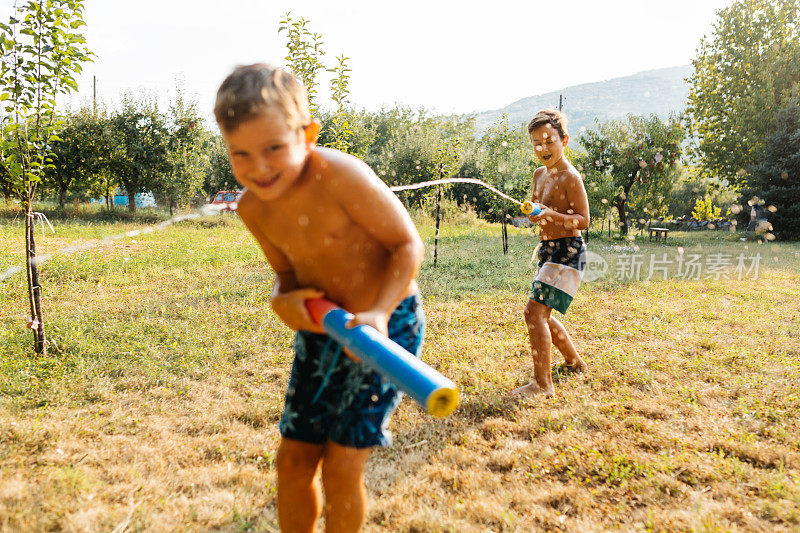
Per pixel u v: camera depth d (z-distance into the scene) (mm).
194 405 3908
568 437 3389
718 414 3807
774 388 4234
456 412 3840
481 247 13617
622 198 18938
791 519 2523
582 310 6867
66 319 5703
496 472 3055
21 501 2467
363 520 1943
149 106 23391
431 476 2959
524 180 19578
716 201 25266
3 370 4227
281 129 1589
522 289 8164
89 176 23219
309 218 1829
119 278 8320
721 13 21703
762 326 6125
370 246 1906
